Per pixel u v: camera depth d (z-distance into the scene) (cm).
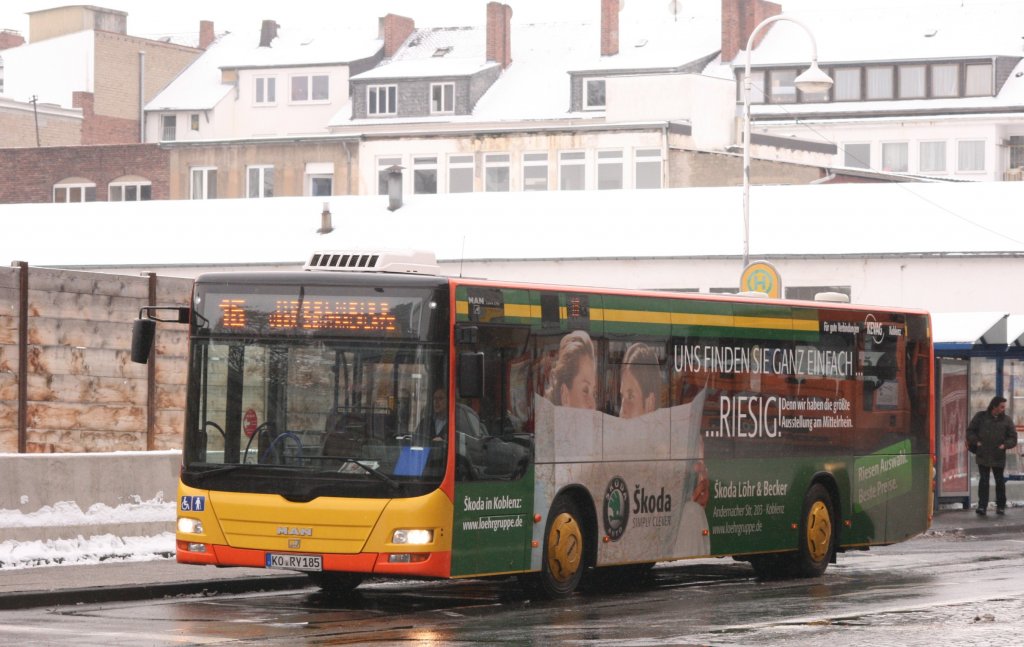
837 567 2562
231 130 11431
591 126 8281
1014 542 3073
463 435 1877
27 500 2239
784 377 2372
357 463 1839
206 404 1894
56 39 11706
